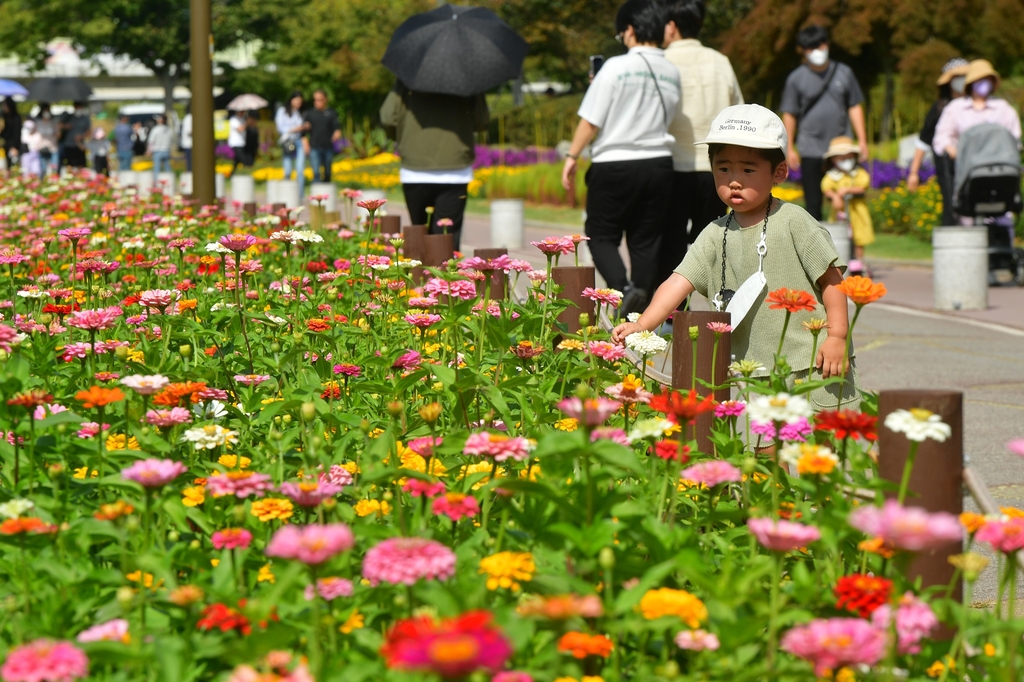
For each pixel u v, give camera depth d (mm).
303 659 2723
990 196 15109
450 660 1716
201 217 12875
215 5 71938
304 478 3324
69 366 5180
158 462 3051
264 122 77812
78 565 3174
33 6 72750
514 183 35219
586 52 53625
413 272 9461
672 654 2906
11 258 6809
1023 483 6387
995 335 11836
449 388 4250
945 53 40125
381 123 11477
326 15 67188
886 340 11562
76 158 34531
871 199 25703
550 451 2930
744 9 48375
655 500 3508
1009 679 2789
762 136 5008
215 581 2951
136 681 2611
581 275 6258
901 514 2266
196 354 5484
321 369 5324
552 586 2729
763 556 3301
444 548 2436
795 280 5117
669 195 9273
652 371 5504
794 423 3320
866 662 2230
